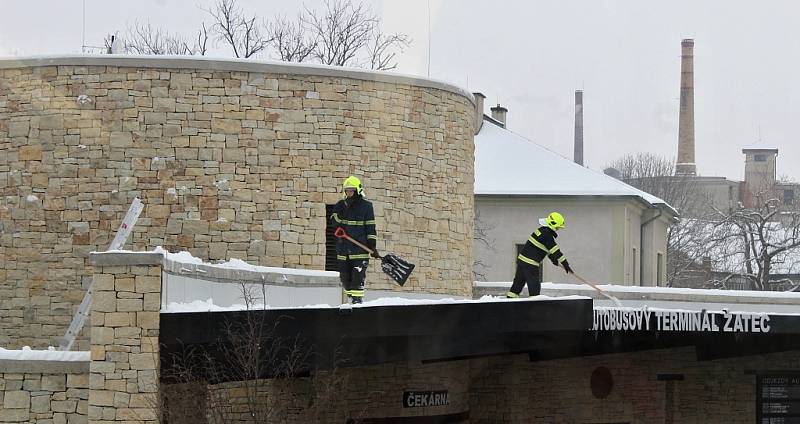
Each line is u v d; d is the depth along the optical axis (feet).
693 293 139.13
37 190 131.64
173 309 85.20
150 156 130.62
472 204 157.89
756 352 139.74
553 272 228.02
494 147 241.35
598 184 228.84
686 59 475.31
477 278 226.17
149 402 82.58
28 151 132.05
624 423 146.41
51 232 131.13
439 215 148.05
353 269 100.17
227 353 86.43
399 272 101.65
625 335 125.49
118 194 130.31
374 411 122.21
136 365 83.10
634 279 240.32
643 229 251.60
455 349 97.96
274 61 133.80
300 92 135.13
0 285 132.16
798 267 364.99
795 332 117.08
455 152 150.82
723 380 150.71
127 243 130.11
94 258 83.76
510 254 226.99
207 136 131.44
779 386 151.84
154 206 130.52
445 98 148.56
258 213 132.87
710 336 133.69
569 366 143.23
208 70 131.64
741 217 319.88
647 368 147.95
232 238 131.75
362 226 100.58
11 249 132.05
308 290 114.01
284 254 133.59
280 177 133.90
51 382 85.20
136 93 130.41
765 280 311.06
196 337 84.74
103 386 83.30
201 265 91.30
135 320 83.30
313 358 90.48
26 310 131.44
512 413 139.33
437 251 147.64
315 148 135.64
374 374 122.42
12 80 133.08
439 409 130.31
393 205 141.28
